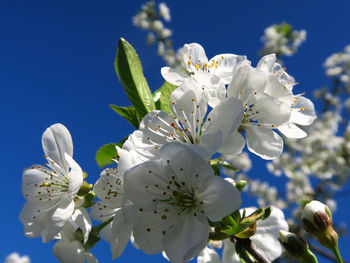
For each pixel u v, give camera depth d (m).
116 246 0.07
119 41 0.09
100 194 0.08
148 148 0.08
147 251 0.07
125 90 0.09
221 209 0.07
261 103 0.09
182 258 0.07
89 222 0.09
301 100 0.10
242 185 0.08
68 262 0.09
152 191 0.07
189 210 0.07
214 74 0.09
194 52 0.11
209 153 0.07
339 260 0.09
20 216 0.09
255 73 0.09
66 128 0.09
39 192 0.09
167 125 0.09
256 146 0.09
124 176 0.07
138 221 0.07
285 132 0.10
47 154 0.10
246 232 0.08
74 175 0.08
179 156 0.07
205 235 0.07
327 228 0.09
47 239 0.08
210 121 0.08
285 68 0.10
